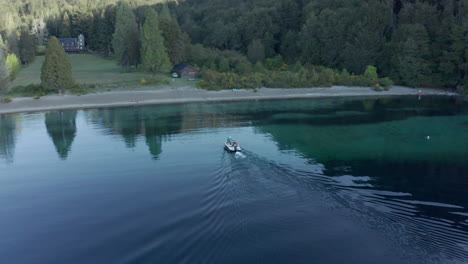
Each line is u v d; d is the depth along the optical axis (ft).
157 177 143.02
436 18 418.51
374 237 88.12
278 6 644.69
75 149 190.60
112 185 136.98
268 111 295.48
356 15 484.33
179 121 257.34
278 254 80.64
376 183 130.00
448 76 400.88
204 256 81.92
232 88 395.34
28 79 434.30
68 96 347.97
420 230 92.27
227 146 176.55
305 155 167.94
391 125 240.73
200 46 547.08
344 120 257.96
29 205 121.90
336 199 111.14
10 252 92.22
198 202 114.52
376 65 458.09
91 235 98.68
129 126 242.99
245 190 117.80
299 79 412.16
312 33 540.52
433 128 231.91
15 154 184.34
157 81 408.26
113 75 467.93
